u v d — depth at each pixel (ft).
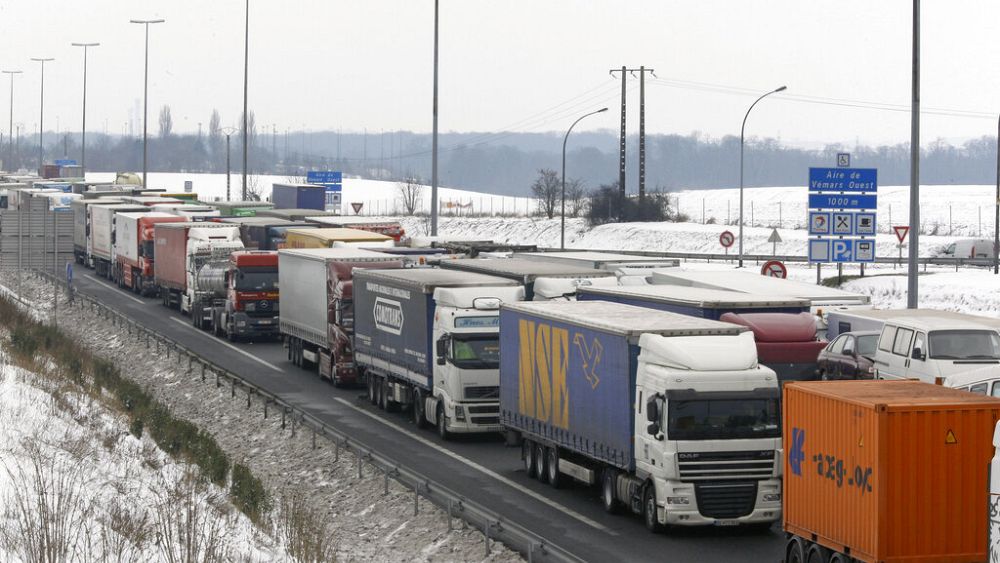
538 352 158.10
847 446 100.78
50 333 268.00
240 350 293.43
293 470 171.42
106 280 474.90
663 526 132.36
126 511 123.34
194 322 338.34
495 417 185.06
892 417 95.96
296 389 238.07
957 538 96.63
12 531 110.93
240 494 144.05
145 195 581.94
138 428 178.60
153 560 111.55
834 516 103.24
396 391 207.31
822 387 107.86
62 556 103.09
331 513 148.15
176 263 360.89
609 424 139.13
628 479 136.98
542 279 201.98
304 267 257.75
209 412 216.54
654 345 132.36
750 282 212.64
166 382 249.55
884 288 366.22
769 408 130.21
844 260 279.49
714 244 611.06
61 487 123.13
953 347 171.22
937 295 348.79
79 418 178.81
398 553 128.16
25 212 338.95
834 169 276.21
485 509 129.18
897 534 96.12
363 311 223.71
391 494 150.41
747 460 129.39
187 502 124.26
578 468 148.36
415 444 185.68
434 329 190.39
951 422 96.48
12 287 422.82
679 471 128.47
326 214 459.73
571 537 131.03
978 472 96.68
